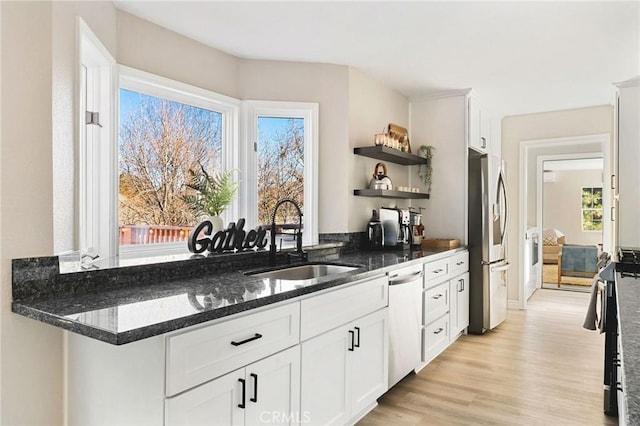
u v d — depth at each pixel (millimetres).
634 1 2297
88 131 2250
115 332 1179
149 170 2678
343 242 3416
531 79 3723
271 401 1752
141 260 2102
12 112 1487
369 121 3701
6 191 1469
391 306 2725
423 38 2824
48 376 1580
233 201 3180
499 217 4379
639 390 729
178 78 2721
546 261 7746
